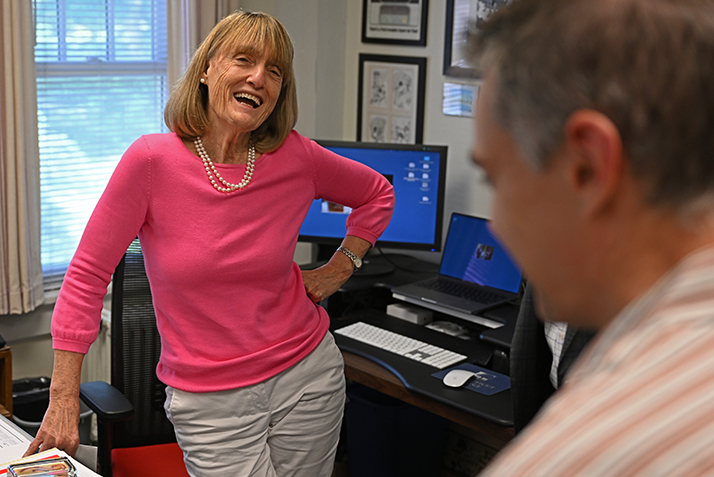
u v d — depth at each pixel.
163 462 1.96
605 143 0.37
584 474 0.32
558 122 0.38
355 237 1.95
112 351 2.03
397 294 2.68
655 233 0.38
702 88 0.35
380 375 2.24
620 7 0.37
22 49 2.57
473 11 2.89
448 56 3.01
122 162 1.49
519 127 0.40
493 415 1.97
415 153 2.83
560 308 0.43
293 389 1.65
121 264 2.02
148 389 2.05
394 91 3.24
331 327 2.60
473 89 2.95
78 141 3.02
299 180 1.67
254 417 1.58
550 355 1.56
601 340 0.39
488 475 0.37
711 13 0.36
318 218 2.91
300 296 1.71
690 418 0.31
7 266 2.68
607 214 0.39
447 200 3.14
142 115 3.21
